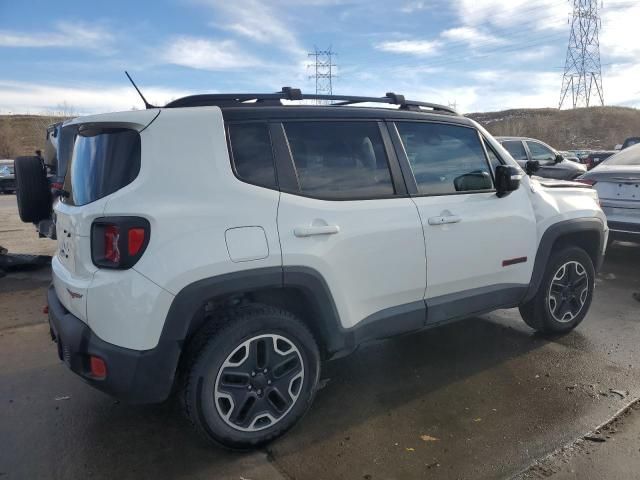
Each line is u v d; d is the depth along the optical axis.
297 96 3.22
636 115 69.81
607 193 6.78
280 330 2.89
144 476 2.70
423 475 2.65
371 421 3.18
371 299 3.24
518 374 3.78
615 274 6.57
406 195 3.42
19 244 9.49
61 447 2.97
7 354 4.33
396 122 3.51
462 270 3.63
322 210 3.02
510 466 2.71
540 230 4.09
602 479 2.58
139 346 2.56
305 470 2.72
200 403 2.70
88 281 2.63
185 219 2.62
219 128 2.82
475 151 3.90
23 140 59.12
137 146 2.65
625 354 4.09
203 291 2.64
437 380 3.72
